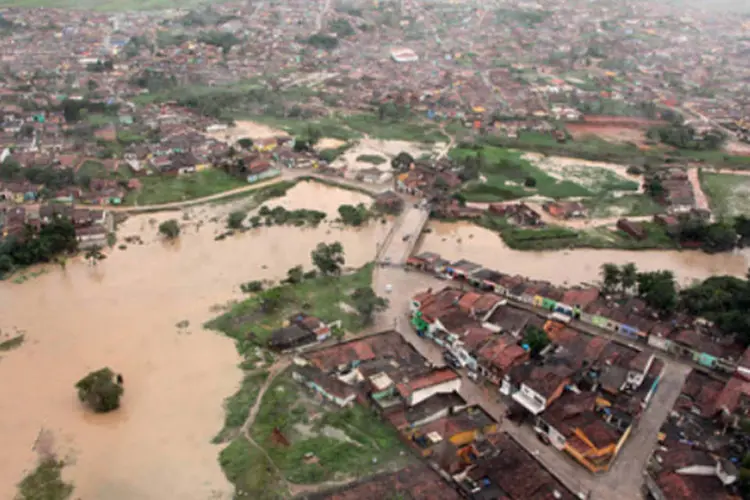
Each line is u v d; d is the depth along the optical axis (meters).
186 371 96.44
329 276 126.19
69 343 103.56
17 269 129.12
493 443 78.94
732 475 73.12
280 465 77.50
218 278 126.25
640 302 114.88
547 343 100.06
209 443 82.00
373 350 98.75
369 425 84.62
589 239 146.38
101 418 87.06
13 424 85.62
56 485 75.62
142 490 74.69
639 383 91.88
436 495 70.19
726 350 99.50
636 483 76.56
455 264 129.25
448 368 92.88
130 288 121.94
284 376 95.25
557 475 77.31
